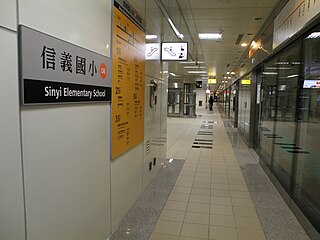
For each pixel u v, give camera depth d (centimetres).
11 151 131
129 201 314
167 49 467
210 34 718
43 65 151
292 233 271
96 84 216
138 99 335
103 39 229
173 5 501
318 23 276
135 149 333
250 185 418
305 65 323
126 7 283
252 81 720
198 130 1104
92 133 215
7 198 129
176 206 332
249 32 679
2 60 124
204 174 474
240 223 291
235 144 786
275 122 465
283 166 387
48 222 162
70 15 177
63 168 176
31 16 141
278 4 464
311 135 300
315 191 275
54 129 165
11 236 132
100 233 237
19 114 136
